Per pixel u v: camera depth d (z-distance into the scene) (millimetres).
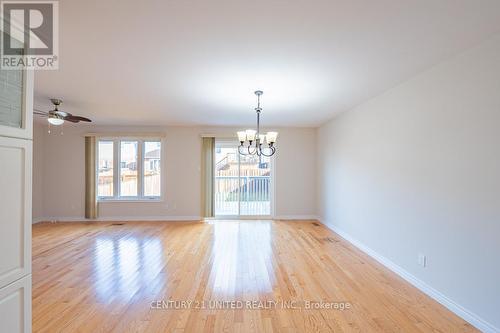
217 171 6355
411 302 2432
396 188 3100
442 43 2055
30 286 1477
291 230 5105
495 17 1696
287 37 1979
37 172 5688
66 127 5871
